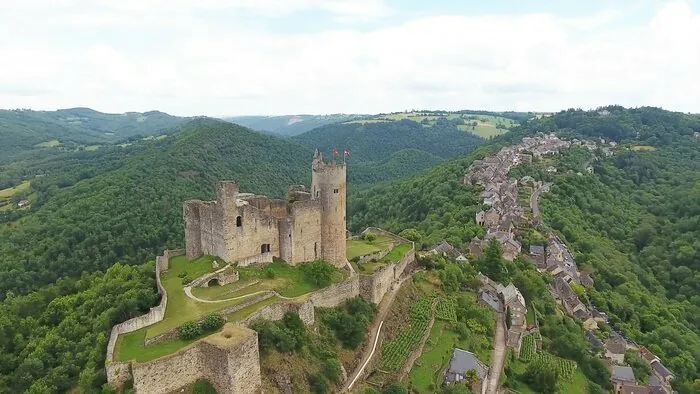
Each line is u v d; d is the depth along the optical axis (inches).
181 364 2185.0
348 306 3356.3
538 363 3698.3
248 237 3272.6
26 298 3818.9
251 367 2282.2
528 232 6692.9
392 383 2878.9
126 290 3132.4
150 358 2172.7
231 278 3058.6
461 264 4997.5
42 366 2824.8
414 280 4256.9
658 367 4697.3
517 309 4443.9
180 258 3597.4
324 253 3599.9
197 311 2640.3
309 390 2596.0
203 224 3437.5
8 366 3009.4
